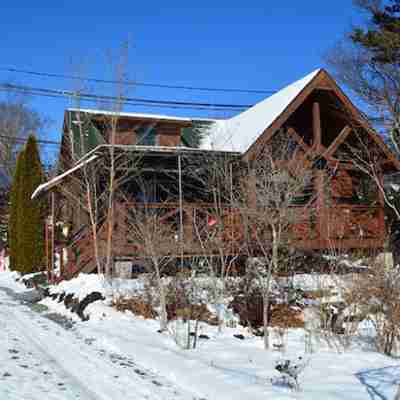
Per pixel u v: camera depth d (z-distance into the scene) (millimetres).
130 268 14266
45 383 6254
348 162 18516
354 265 11445
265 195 10352
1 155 40312
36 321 11109
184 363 7168
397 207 19312
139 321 10555
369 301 9148
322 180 15812
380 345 8469
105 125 18250
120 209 14242
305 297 11523
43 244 22859
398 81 18531
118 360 7598
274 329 9672
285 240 12086
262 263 11586
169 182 17562
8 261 27219
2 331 9602
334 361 7453
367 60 19547
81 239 16266
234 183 14625
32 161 23391
